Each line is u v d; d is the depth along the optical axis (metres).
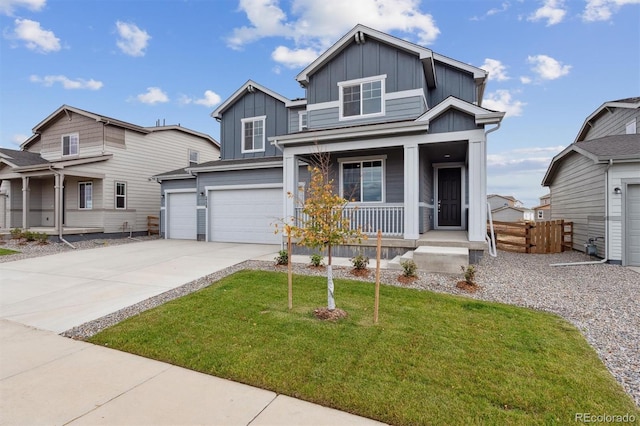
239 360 3.33
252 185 13.00
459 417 2.43
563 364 3.17
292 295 5.41
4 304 5.41
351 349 3.48
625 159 8.27
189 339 3.86
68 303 5.41
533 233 11.05
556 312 4.73
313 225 4.57
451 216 12.16
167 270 7.72
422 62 10.01
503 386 2.80
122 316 4.76
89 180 15.52
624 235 8.44
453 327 4.05
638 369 3.13
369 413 2.51
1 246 12.49
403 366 3.14
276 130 14.23
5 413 2.54
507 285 6.07
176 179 15.16
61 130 16.38
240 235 13.29
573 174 11.66
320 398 2.70
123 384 2.97
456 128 8.11
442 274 6.66
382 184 10.41
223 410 2.58
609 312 4.71
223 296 5.41
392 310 4.65
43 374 3.17
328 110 10.92
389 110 10.20
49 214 17.09
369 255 8.77
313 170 6.87
